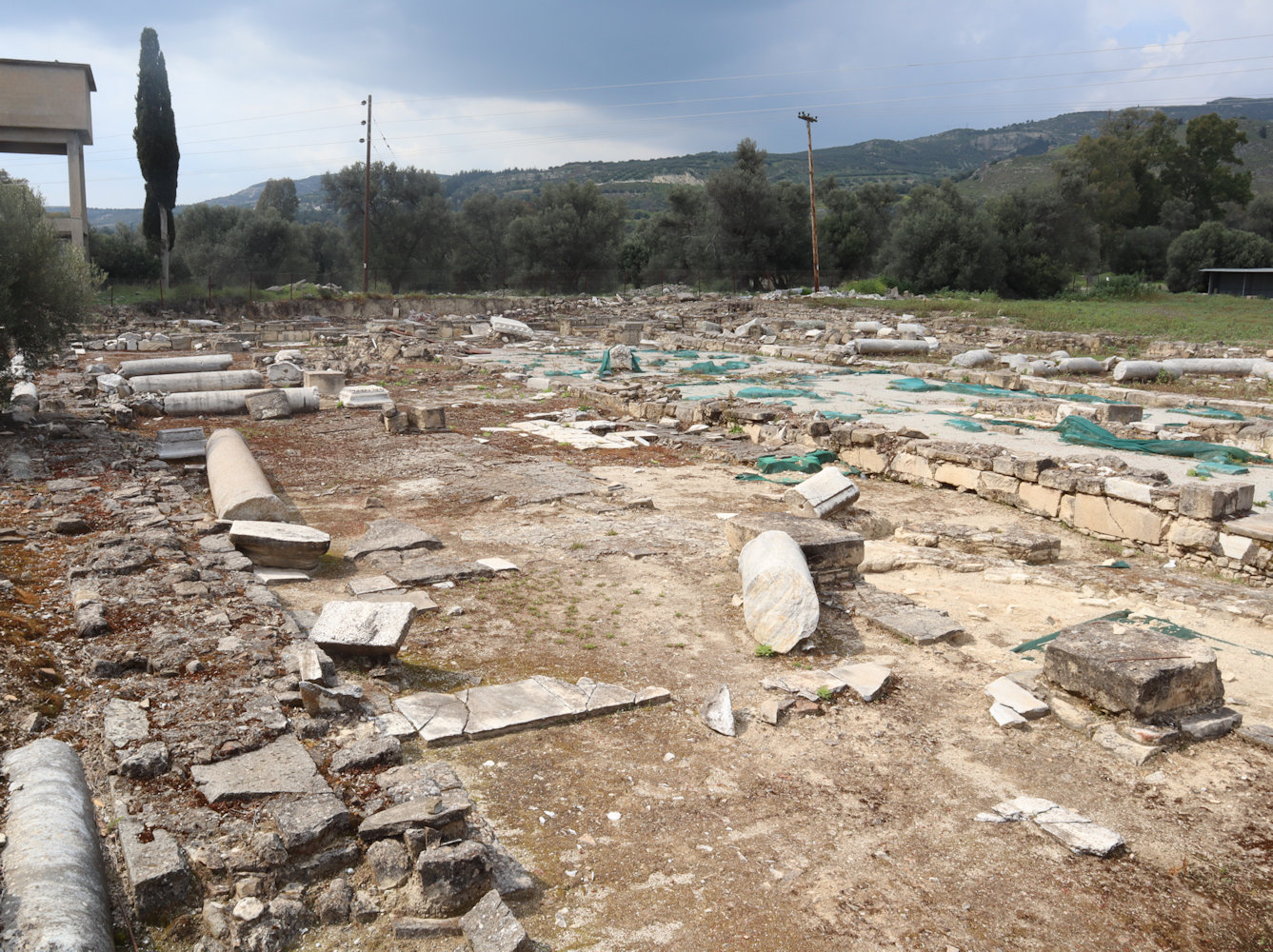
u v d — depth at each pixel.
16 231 13.63
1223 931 3.96
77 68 36.72
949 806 4.86
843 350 27.61
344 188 56.44
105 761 4.52
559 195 59.25
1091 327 33.91
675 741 5.48
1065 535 10.59
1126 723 5.60
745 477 13.10
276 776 4.40
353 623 6.30
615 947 3.73
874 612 7.49
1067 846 4.50
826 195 66.56
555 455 14.72
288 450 14.68
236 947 3.47
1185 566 9.49
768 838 4.54
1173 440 14.85
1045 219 54.94
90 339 30.61
